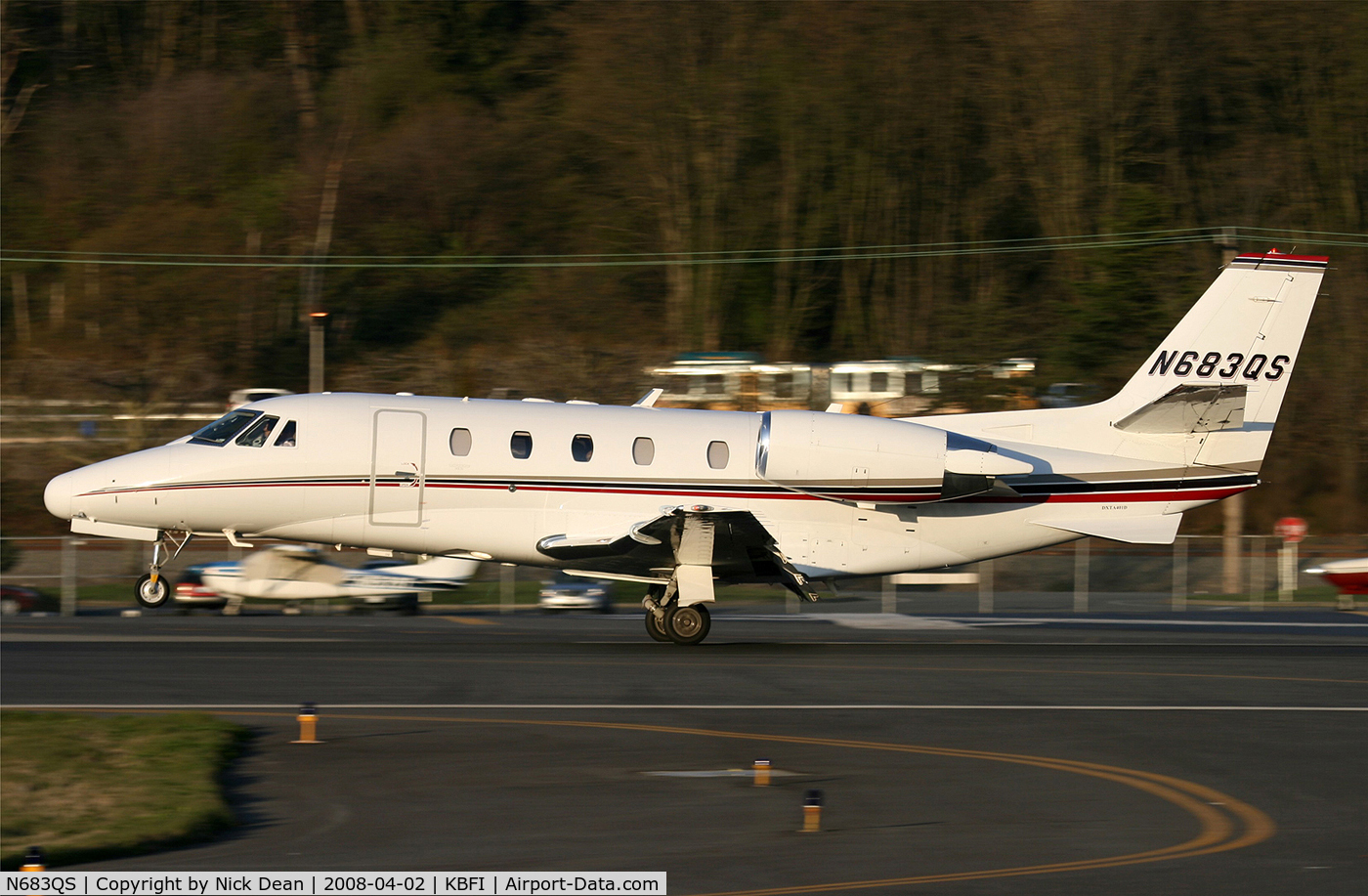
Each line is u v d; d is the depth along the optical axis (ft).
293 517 213.87
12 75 612.70
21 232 538.06
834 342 501.56
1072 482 222.69
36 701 154.40
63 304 492.95
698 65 494.18
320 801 112.47
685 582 207.10
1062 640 234.17
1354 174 489.67
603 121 502.38
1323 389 437.99
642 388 445.37
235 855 97.96
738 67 493.77
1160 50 495.41
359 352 499.92
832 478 211.82
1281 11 499.92
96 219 547.08
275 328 496.64
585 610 282.15
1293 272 225.56
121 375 444.55
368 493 211.61
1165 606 314.55
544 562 214.28
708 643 219.20
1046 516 222.07
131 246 526.57
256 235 538.47
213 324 478.59
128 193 559.38
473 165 578.66
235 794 114.32
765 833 104.63
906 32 497.87
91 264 503.61
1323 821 111.45
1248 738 144.97
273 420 214.69
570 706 156.04
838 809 112.27
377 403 216.13
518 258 543.39
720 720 149.48
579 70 527.40
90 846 96.94
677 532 196.85
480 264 543.39
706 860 97.96
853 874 95.25
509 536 212.02
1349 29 493.77
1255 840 105.29
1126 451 225.56
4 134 587.27
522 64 631.56
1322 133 492.54
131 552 313.94
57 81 626.64
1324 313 449.06
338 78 634.43
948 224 504.02
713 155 490.49
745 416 219.20
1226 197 494.59
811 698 164.86
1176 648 223.10
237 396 407.03
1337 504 435.94
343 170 574.15
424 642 213.46
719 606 303.27
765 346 491.31
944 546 220.64
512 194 575.38
